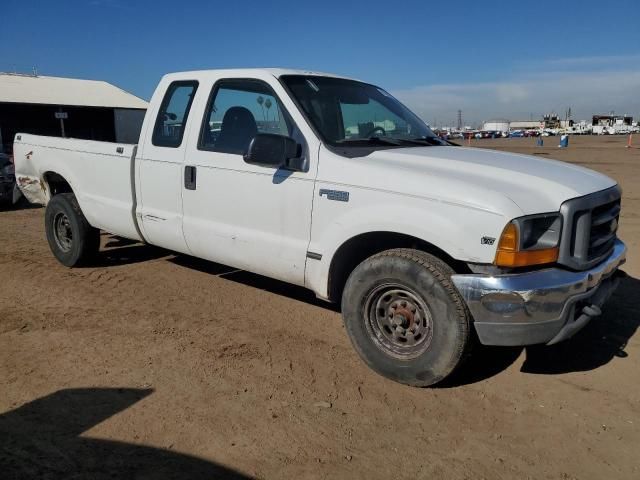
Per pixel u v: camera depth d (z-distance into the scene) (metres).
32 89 40.94
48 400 3.55
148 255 7.07
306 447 3.14
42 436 3.16
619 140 67.94
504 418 3.48
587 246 3.61
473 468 2.99
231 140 4.72
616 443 3.22
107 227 5.88
